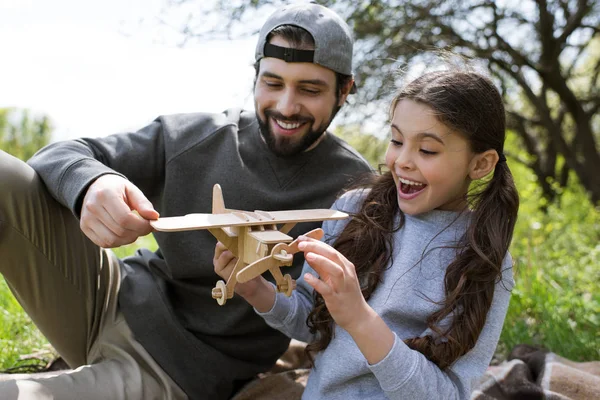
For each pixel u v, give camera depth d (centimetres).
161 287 199
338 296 132
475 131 151
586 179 702
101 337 197
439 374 146
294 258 198
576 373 218
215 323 195
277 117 187
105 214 147
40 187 174
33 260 178
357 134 558
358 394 158
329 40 183
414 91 151
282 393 206
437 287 158
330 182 202
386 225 170
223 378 195
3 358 230
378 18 489
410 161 151
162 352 189
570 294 333
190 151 198
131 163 195
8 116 1034
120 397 178
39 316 189
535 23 581
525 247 440
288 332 174
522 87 638
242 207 197
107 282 199
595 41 805
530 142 805
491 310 156
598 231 532
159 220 134
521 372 221
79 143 188
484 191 165
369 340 136
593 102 715
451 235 163
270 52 183
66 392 166
